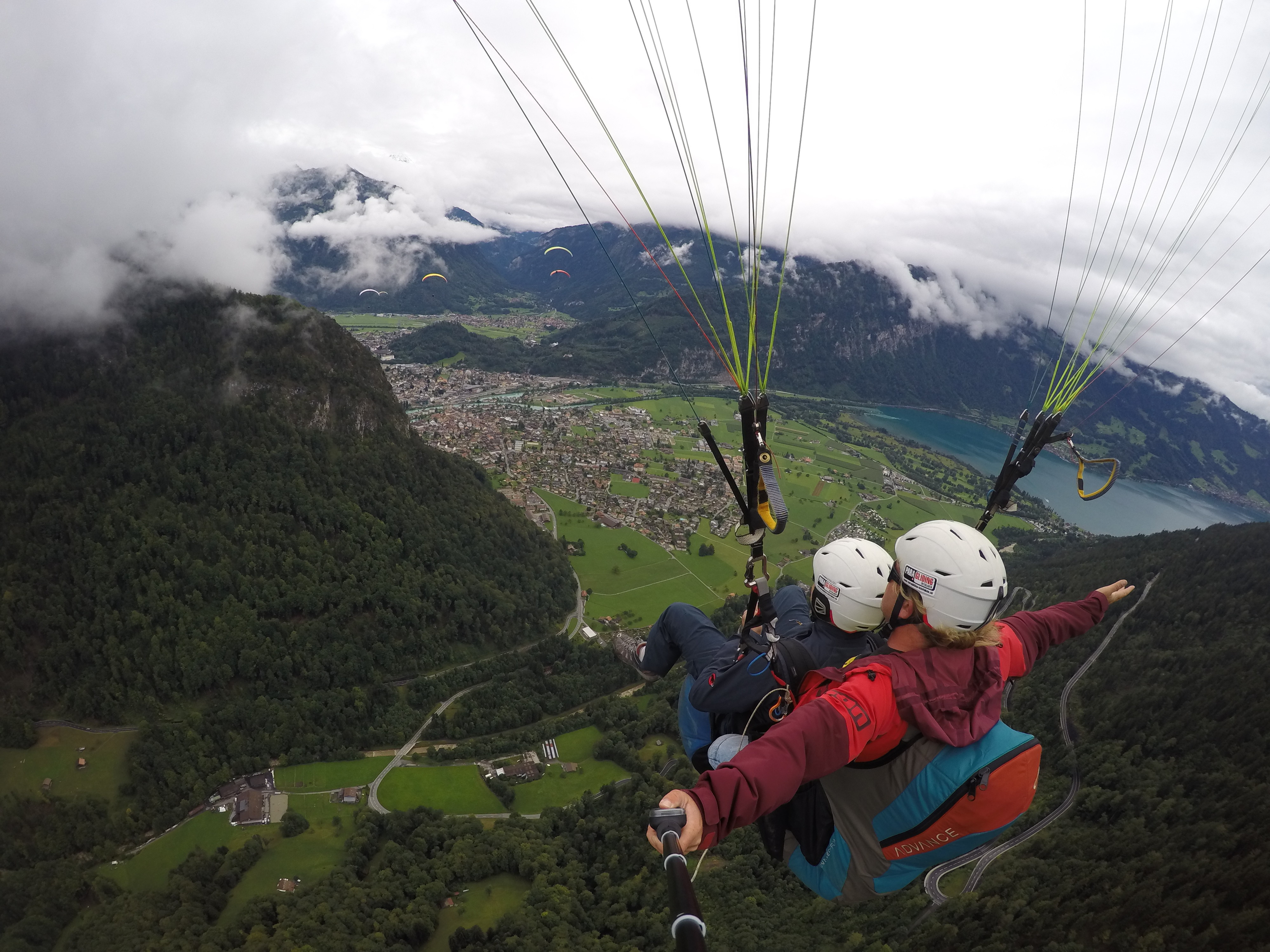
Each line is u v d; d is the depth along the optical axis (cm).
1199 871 5491
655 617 10506
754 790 281
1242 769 7088
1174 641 10100
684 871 252
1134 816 6850
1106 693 9356
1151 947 4828
